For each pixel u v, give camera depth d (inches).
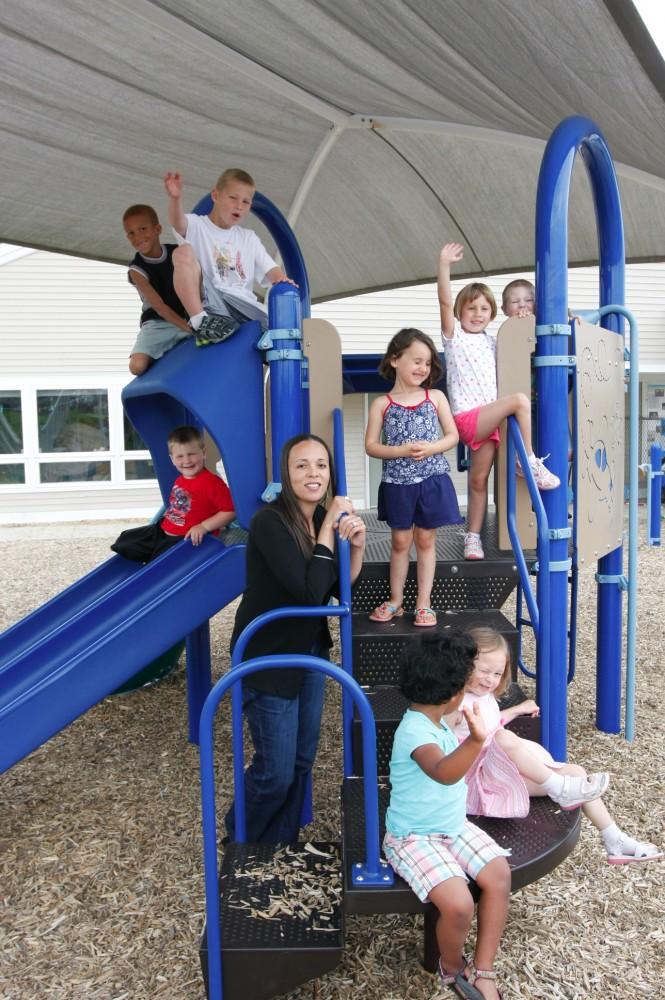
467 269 302.7
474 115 171.6
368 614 139.8
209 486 151.6
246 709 111.4
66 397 575.8
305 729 119.3
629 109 131.9
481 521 144.7
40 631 151.4
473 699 101.7
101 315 573.3
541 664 119.3
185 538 148.8
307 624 109.3
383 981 95.3
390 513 133.2
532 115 155.2
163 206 241.8
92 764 166.9
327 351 129.7
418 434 131.6
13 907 113.8
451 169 231.9
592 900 111.7
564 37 107.3
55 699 120.4
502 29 109.3
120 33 142.7
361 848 91.4
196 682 178.5
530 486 123.9
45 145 189.5
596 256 265.0
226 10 129.8
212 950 82.8
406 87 155.6
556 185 133.7
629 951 100.6
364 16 118.3
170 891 116.7
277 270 164.1
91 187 218.1
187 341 150.6
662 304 613.9
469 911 82.0
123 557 166.2
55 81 160.2
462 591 141.2
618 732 175.3
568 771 102.7
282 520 105.5
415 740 88.2
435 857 84.8
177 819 140.0
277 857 98.0
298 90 177.0
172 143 199.2
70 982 97.1
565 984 94.4
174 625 127.2
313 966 83.3
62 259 564.4
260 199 211.6
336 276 326.3
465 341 142.9
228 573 129.4
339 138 215.2
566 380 135.9
